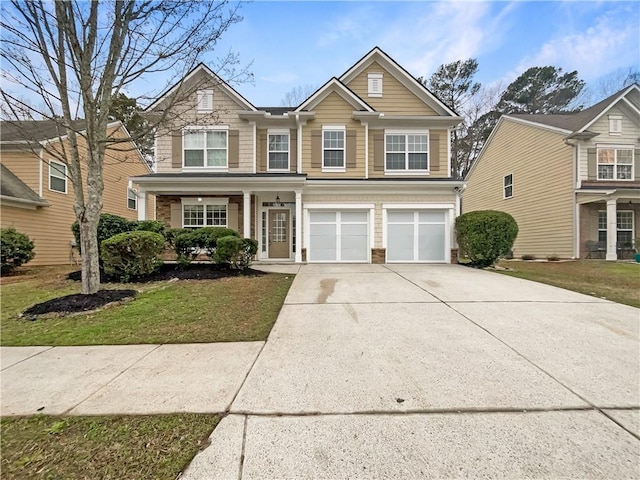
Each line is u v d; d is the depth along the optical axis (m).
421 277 8.48
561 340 4.12
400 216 12.21
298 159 12.64
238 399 2.80
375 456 2.10
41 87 5.84
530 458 2.08
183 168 12.65
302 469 1.99
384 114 13.45
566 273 9.60
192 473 1.97
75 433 2.38
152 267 8.20
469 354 3.71
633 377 3.17
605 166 14.13
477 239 10.37
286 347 3.98
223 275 8.51
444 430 2.36
